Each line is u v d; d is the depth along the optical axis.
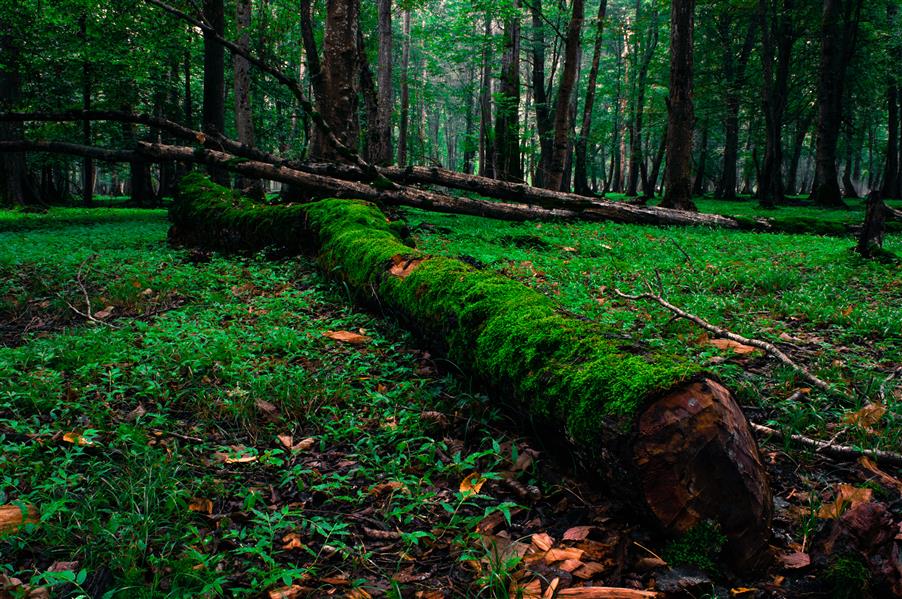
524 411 3.08
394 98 43.75
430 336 4.27
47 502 2.59
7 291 7.01
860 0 23.89
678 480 2.28
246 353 4.50
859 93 30.47
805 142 51.41
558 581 2.17
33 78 21.28
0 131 20.16
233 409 3.60
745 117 33.25
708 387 2.35
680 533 2.30
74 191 51.12
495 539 2.44
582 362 2.73
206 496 2.76
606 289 6.60
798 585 2.19
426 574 2.29
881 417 3.38
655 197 37.88
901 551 2.13
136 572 2.10
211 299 6.43
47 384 3.81
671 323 5.17
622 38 39.28
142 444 3.10
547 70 54.69
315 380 4.07
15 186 21.08
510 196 13.39
